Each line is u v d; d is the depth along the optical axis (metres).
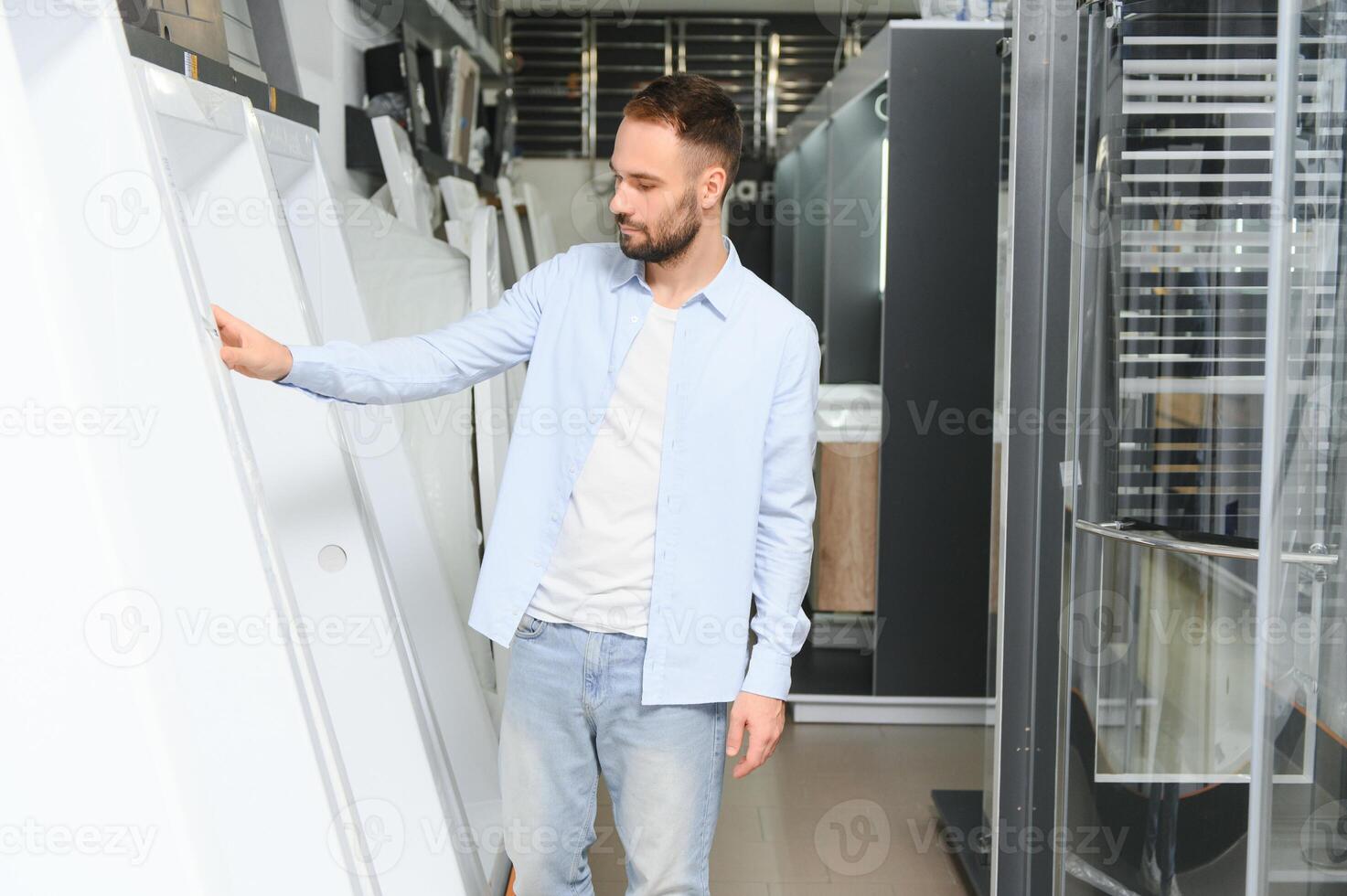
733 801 3.06
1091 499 2.06
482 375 1.73
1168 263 1.89
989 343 3.65
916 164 3.58
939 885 2.60
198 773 1.32
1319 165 1.53
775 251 6.22
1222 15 1.79
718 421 1.60
